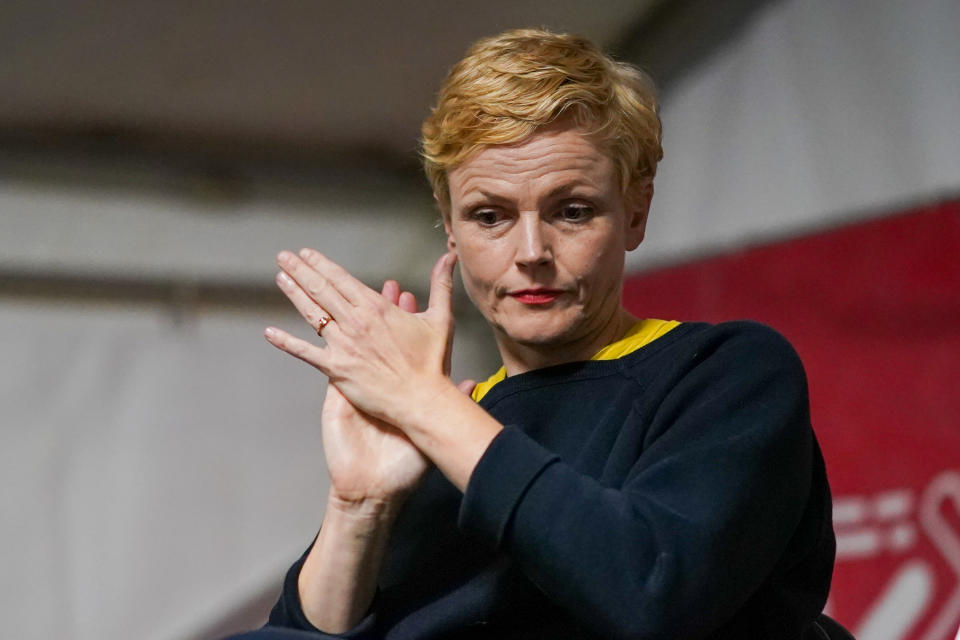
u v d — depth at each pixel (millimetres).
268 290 12875
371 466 4094
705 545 3535
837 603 9531
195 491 12156
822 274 10008
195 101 11969
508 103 4043
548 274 4137
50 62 11078
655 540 3525
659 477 3691
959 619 8844
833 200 9914
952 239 9094
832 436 9797
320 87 11922
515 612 4059
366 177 13195
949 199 9109
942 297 9164
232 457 12328
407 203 13250
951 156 9086
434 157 4289
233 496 12258
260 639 3951
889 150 9523
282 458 12469
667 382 4098
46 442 11852
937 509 9070
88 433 11992
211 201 12656
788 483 3801
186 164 12648
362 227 13188
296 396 12672
